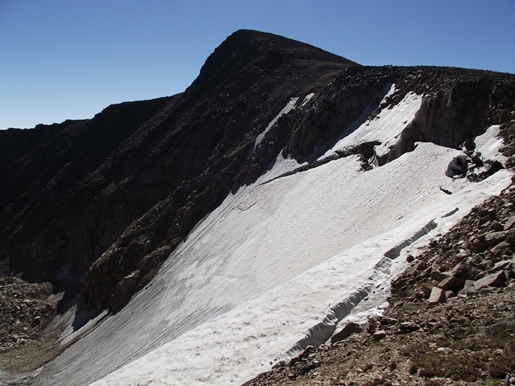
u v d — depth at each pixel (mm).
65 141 108875
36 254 76875
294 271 29344
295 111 57656
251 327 17266
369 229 28031
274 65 84438
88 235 72938
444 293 13398
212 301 33500
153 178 73438
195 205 56781
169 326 34125
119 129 104375
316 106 51938
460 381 8453
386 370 9992
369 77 48344
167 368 16750
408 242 19766
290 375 12859
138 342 35000
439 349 10039
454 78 36188
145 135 89562
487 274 13273
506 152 26578
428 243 18609
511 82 32375
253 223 43156
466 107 32938
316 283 18891
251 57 92250
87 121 116562
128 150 87375
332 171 40344
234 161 59188
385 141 37625
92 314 52250
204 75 103750
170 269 47281
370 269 18234
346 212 32344
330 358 12906
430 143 33000
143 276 49594
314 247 30891
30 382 38375
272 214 41938
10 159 112188
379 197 30984
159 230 58094
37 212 88438
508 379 7926
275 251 34344
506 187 19750
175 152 74250
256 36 103562
